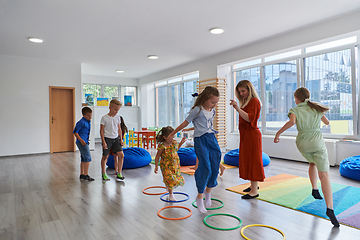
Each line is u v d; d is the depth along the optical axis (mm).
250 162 2871
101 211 2592
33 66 6789
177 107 9570
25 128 6719
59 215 2500
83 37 5012
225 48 6004
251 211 2531
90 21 4168
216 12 3898
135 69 8617
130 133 8352
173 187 2803
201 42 5473
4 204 2844
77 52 6199
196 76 8562
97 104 9789
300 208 2562
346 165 3873
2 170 4730
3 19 4023
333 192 3080
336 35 4219
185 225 2219
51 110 7035
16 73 6578
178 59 7145
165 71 8922
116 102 3842
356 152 4480
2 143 6438
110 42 5375
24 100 6695
